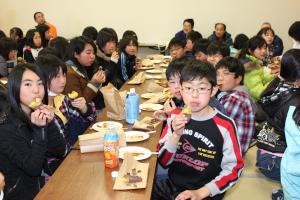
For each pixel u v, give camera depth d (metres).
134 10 7.95
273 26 7.65
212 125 1.74
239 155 1.72
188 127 1.79
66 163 1.65
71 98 2.48
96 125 2.15
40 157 1.65
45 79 1.82
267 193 2.27
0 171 1.66
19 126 1.68
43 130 1.66
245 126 2.38
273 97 2.36
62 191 1.38
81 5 7.99
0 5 8.05
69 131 2.42
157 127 2.18
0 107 1.73
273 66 4.16
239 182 2.41
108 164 1.60
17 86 1.68
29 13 8.08
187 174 1.83
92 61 3.03
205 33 7.90
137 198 1.34
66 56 3.22
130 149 1.80
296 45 4.30
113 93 2.28
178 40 4.59
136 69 4.82
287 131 1.73
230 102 2.39
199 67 1.65
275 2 7.54
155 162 1.67
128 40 4.57
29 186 1.75
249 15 7.68
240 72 2.46
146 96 3.01
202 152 1.77
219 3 7.71
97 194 1.36
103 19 8.04
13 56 4.46
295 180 1.69
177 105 2.34
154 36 8.04
